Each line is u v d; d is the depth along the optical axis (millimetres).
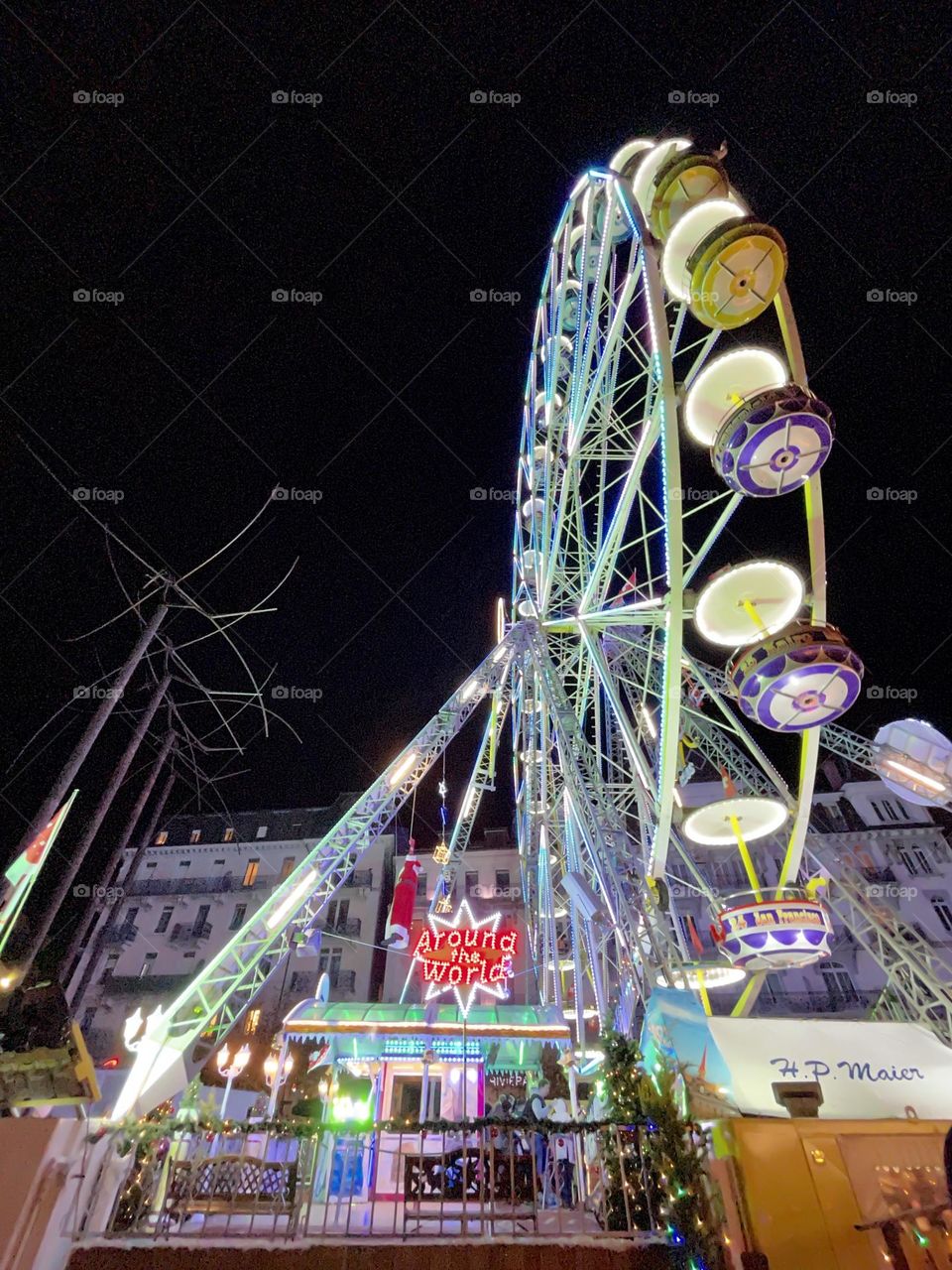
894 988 11414
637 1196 6734
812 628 9539
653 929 10078
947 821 30656
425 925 13766
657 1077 7312
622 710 12836
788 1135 6387
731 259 10164
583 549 16516
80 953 30969
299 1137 6723
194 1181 6633
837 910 12008
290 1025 11984
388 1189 10445
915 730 12609
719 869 29438
